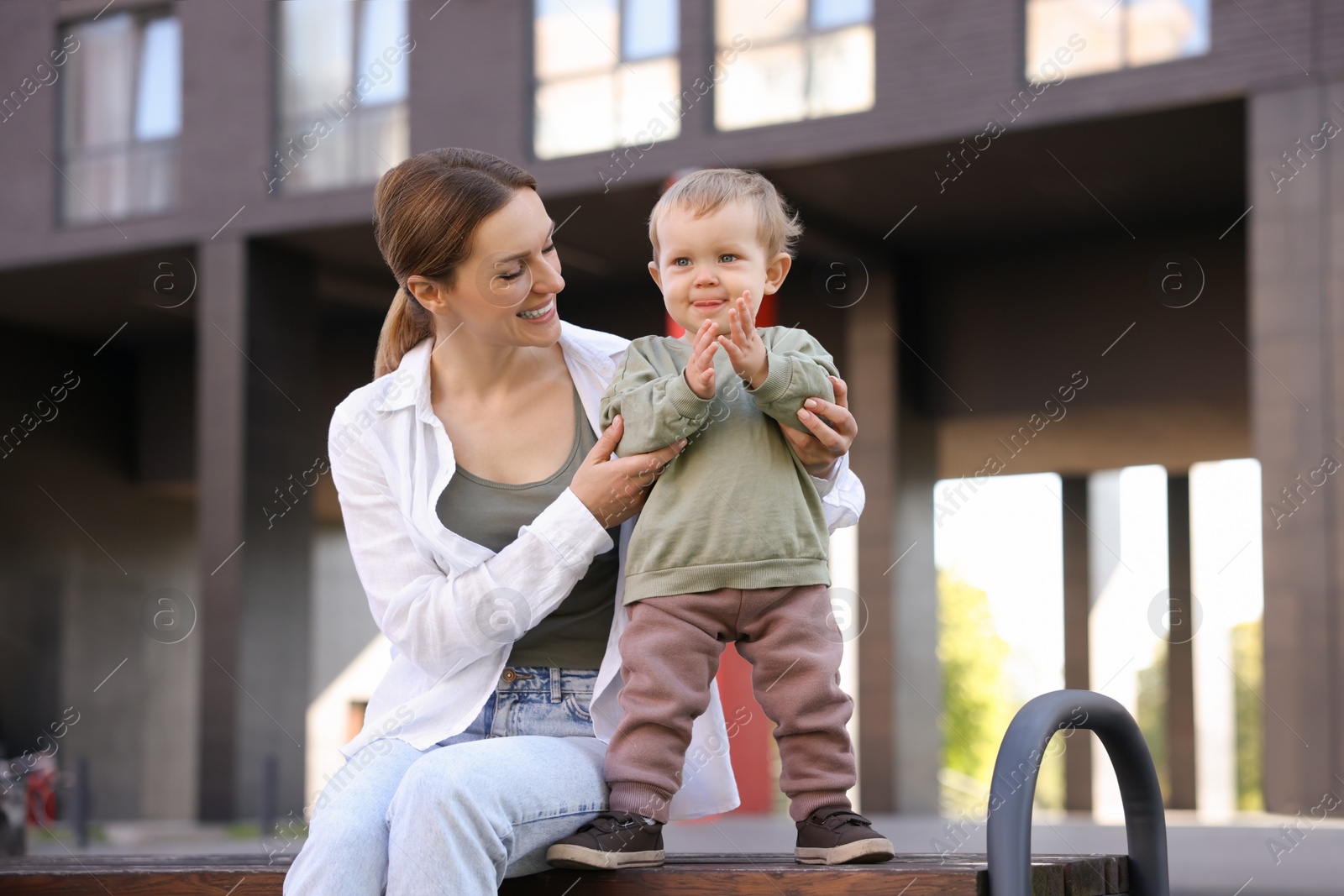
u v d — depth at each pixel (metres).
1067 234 13.13
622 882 1.59
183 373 17.44
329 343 16.12
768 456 1.80
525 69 12.15
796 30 11.34
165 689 18.42
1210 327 12.76
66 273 14.45
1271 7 9.85
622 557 1.94
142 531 17.94
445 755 1.61
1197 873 6.41
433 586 1.85
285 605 13.88
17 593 16.66
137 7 14.12
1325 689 9.26
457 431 2.00
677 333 12.38
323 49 13.33
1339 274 9.55
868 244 13.24
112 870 1.76
